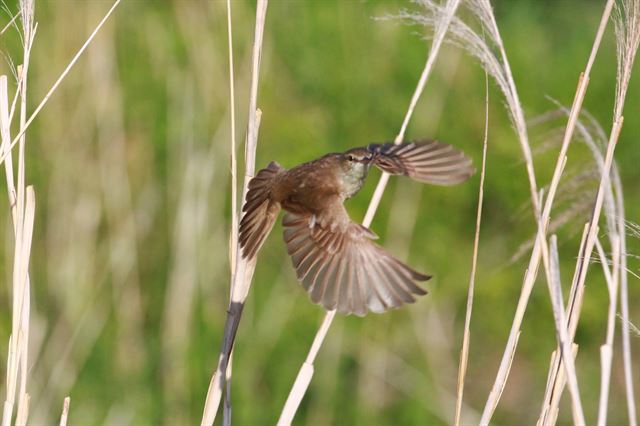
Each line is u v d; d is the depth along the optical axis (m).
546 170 12.73
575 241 12.73
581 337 13.09
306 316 12.18
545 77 13.87
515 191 13.01
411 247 13.12
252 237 5.82
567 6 14.93
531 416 12.79
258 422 11.73
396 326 12.72
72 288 11.89
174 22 12.71
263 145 12.70
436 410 12.27
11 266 11.91
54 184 12.12
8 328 11.59
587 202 7.30
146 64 12.62
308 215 5.65
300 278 5.43
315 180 5.80
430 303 12.85
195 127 12.32
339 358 12.20
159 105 12.46
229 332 6.38
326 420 11.84
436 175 5.93
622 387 12.81
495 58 6.24
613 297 5.89
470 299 6.34
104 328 11.84
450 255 13.10
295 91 13.22
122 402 11.46
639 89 13.59
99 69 12.08
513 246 13.08
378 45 13.38
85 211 12.09
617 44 5.99
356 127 13.22
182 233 11.84
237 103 12.48
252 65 6.49
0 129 6.63
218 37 12.57
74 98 12.17
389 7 13.35
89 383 11.57
